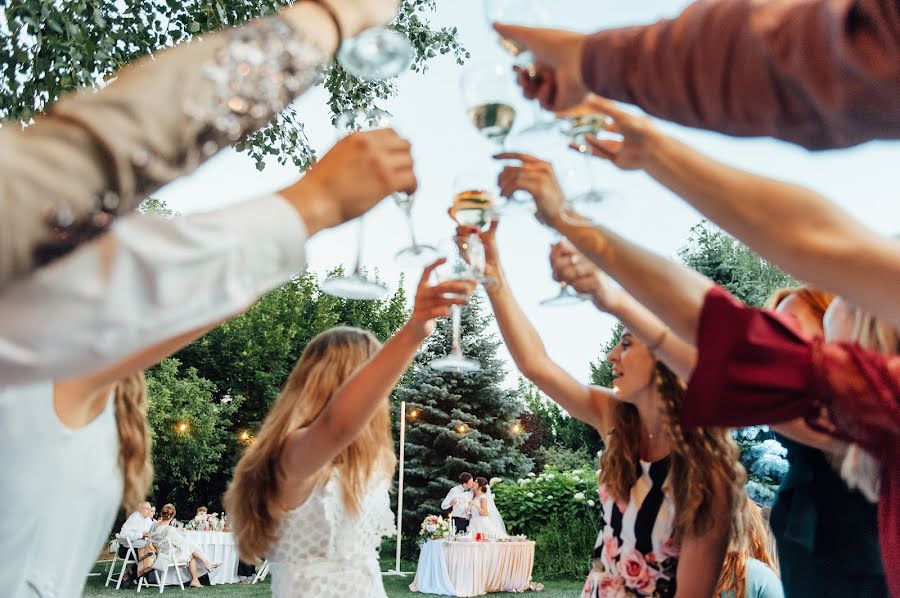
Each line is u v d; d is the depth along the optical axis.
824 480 1.64
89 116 0.52
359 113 1.53
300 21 0.66
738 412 0.77
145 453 1.53
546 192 1.13
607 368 27.19
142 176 0.54
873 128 0.57
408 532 20.41
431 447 21.83
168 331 0.62
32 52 5.41
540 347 2.16
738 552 2.47
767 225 0.70
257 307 26.33
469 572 10.58
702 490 1.72
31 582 1.20
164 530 10.63
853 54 0.53
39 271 0.54
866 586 1.61
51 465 1.16
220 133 0.59
